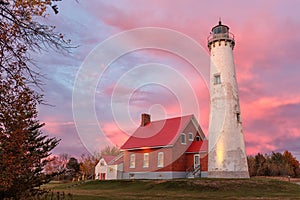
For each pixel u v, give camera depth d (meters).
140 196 14.84
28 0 4.02
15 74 4.41
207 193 16.11
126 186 20.39
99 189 19.78
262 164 44.72
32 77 4.58
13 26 4.12
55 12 4.21
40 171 6.20
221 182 18.38
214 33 23.53
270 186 17.98
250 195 15.30
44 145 6.51
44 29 4.22
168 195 15.32
